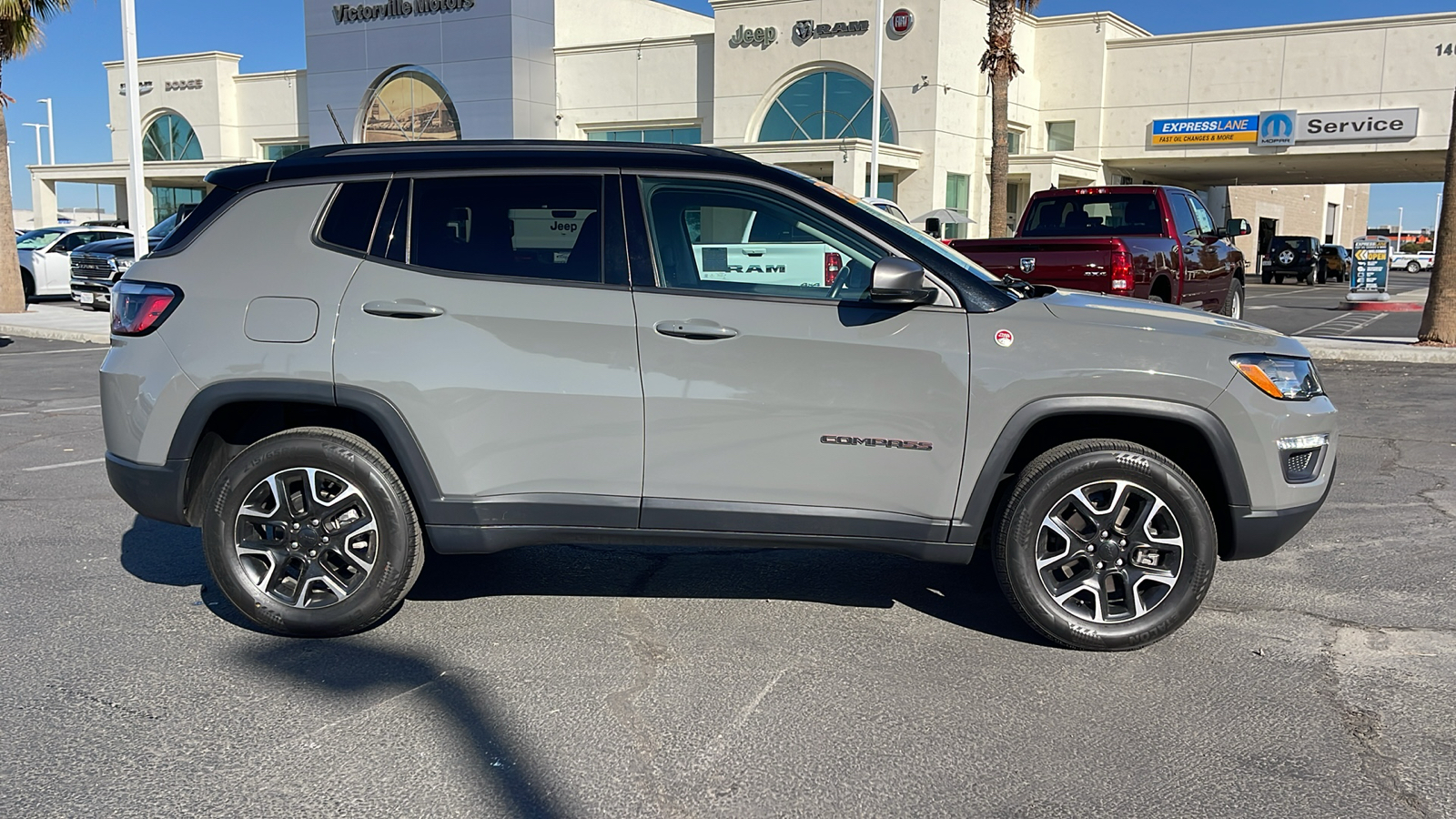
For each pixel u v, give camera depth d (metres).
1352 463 7.84
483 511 4.22
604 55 37.78
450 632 4.49
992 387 4.06
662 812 3.08
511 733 3.56
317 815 3.04
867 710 3.75
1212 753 3.44
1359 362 13.98
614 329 4.12
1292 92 33.25
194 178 44.88
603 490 4.21
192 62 44.28
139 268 4.42
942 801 3.14
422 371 4.16
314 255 4.29
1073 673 4.07
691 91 36.69
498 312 4.16
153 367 4.29
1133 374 4.04
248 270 4.30
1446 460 7.95
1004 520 4.21
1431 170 36.69
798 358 4.09
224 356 4.23
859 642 4.39
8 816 3.03
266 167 4.42
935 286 4.14
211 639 4.40
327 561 4.36
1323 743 3.51
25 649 4.28
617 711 3.73
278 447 4.25
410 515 4.32
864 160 29.19
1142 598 4.25
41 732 3.56
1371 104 32.09
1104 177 37.06
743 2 34.62
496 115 37.31
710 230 4.24
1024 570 4.20
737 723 3.64
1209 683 3.97
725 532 4.22
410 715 3.69
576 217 4.23
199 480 4.47
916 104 32.34
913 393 4.09
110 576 5.21
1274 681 4.00
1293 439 4.14
